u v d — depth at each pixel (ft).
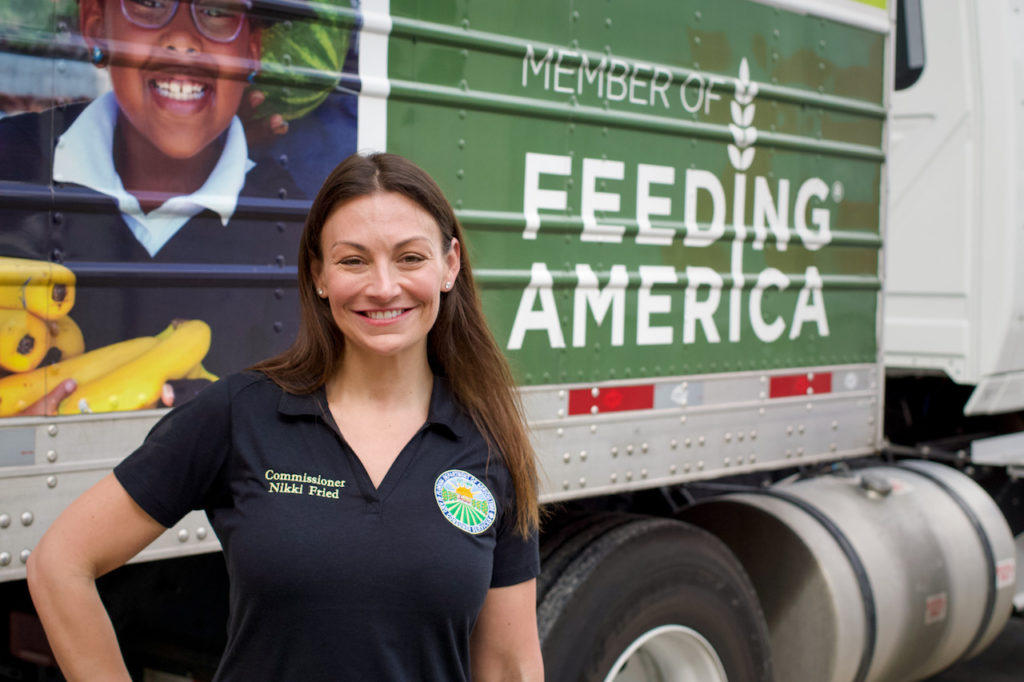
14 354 6.32
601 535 9.49
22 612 9.04
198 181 7.14
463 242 5.68
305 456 5.12
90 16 6.59
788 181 11.30
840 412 11.96
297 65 7.57
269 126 7.48
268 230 7.52
